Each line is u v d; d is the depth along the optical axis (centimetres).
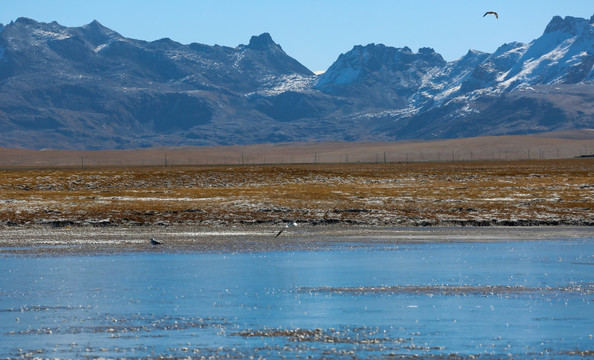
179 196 11475
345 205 10169
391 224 8888
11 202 10381
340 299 3984
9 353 2848
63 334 3167
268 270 5100
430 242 7075
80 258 5791
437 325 3328
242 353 2834
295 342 3011
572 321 3403
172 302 3900
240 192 12000
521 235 7769
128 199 10875
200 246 6688
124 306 3784
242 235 7719
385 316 3528
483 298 4003
